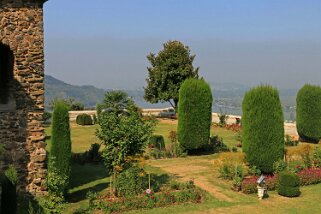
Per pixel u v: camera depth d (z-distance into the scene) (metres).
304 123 31.67
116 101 32.12
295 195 17.98
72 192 17.47
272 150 20.33
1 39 15.14
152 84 46.03
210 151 27.80
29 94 15.55
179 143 26.69
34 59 15.55
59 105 16.30
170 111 48.34
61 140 16.12
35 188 15.61
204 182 19.64
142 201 16.03
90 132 35.44
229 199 17.34
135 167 17.83
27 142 15.55
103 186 18.39
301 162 21.80
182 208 16.03
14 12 15.27
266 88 20.55
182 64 44.44
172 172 21.55
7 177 13.50
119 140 17.19
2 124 15.27
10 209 12.77
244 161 20.77
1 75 16.11
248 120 20.66
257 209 16.25
